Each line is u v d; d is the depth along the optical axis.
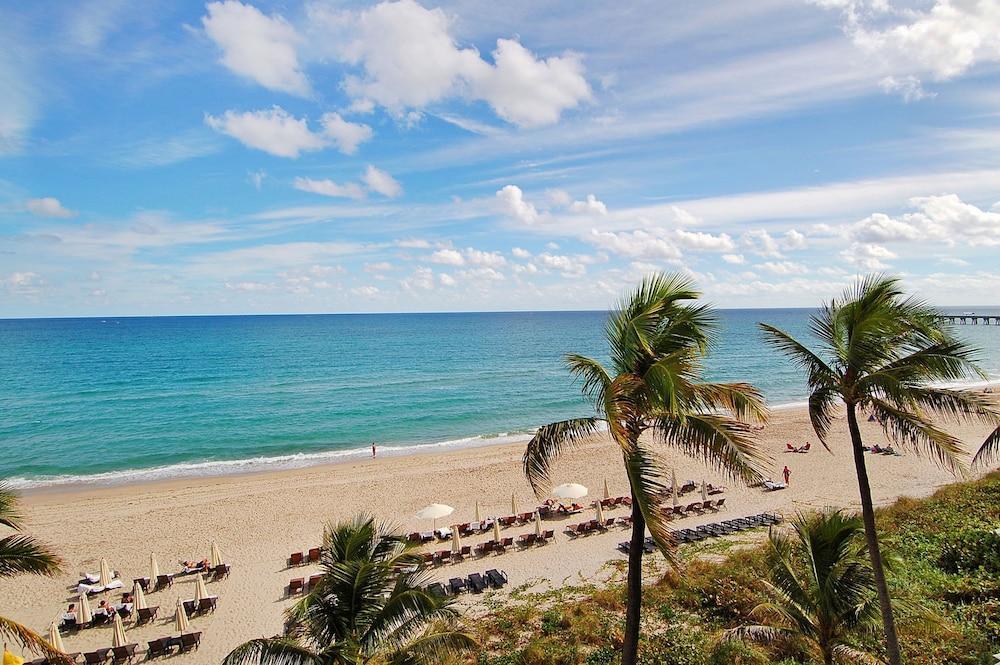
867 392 10.22
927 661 12.19
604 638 14.83
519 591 18.58
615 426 7.85
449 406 58.50
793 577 11.62
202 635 16.78
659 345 9.13
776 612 11.99
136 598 17.61
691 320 9.12
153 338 160.62
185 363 98.75
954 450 9.59
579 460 35.72
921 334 9.70
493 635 15.61
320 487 31.34
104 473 36.69
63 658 9.18
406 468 35.69
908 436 10.08
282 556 22.59
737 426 8.46
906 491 27.52
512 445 42.50
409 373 84.88
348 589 9.56
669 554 7.82
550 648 14.25
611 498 27.97
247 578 20.58
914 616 12.87
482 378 79.00
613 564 20.38
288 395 65.38
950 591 15.09
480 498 29.05
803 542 11.60
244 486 32.47
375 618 9.45
